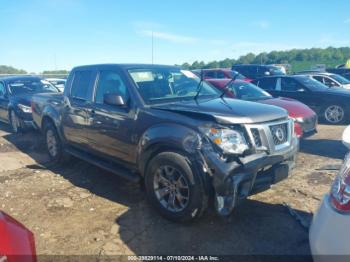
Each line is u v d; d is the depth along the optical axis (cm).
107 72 489
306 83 1077
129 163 442
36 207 434
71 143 573
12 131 967
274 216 397
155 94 438
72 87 560
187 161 353
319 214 232
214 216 395
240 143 347
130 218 399
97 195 471
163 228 374
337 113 1012
